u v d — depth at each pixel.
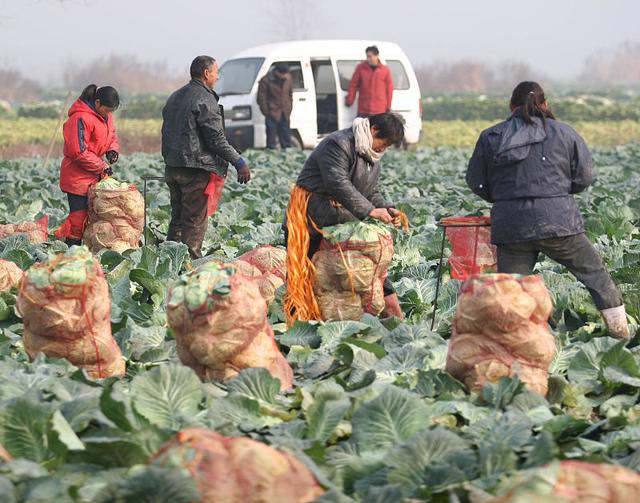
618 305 12.51
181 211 18.56
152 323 13.56
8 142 53.00
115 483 7.00
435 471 7.87
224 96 45.97
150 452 8.15
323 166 13.15
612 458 8.88
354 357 11.29
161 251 16.44
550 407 10.27
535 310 10.40
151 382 9.24
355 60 47.16
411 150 51.69
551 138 12.12
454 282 14.80
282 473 7.27
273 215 24.70
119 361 11.33
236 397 9.53
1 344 12.06
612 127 73.00
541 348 10.34
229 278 10.62
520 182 12.12
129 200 18.23
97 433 8.53
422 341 11.87
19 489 7.37
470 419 9.60
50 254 17.11
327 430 9.11
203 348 10.41
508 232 12.20
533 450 8.23
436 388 10.45
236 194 28.28
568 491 6.80
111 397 8.77
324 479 7.57
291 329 12.56
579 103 86.44
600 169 37.88
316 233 13.52
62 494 7.36
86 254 11.32
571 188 12.40
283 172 35.66
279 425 9.29
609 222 21.38
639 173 37.38
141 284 14.75
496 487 7.74
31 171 34.66
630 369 10.91
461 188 30.84
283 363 11.02
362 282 13.11
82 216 18.56
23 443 8.59
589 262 12.42
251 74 45.50
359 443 8.74
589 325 13.32
